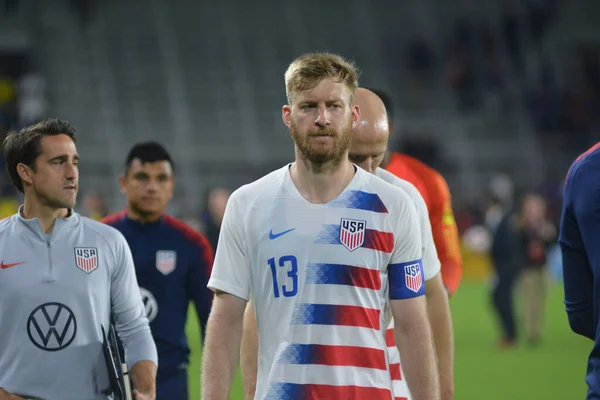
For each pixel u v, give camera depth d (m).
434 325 16.69
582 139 113.31
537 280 54.44
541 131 113.88
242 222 14.11
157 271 21.36
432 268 16.72
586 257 13.40
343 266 13.77
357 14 129.00
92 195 67.50
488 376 42.44
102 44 117.25
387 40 126.75
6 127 97.75
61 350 15.69
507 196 90.00
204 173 104.38
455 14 130.50
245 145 108.38
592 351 13.23
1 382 15.60
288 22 126.50
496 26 128.38
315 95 13.63
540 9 125.75
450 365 16.73
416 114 116.88
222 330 14.13
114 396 15.75
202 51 119.94
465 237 102.81
